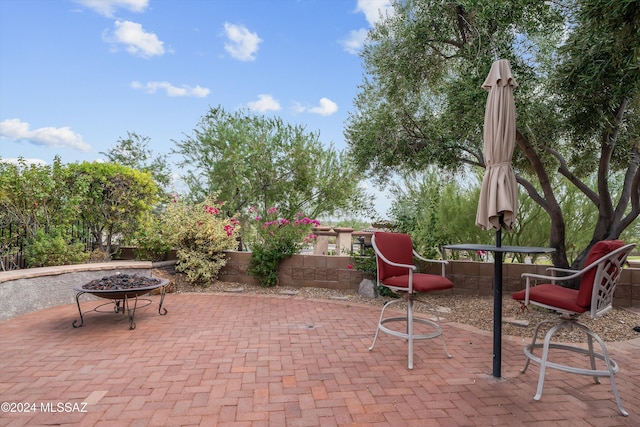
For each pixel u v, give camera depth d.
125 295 4.10
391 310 5.13
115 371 2.96
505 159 2.97
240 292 6.28
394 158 6.17
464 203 7.32
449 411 2.38
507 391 2.68
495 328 2.93
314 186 10.09
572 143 5.40
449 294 6.02
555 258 5.32
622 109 4.65
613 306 5.32
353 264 6.27
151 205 7.20
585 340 3.88
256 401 2.48
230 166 9.54
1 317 4.40
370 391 2.65
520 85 4.34
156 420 2.22
